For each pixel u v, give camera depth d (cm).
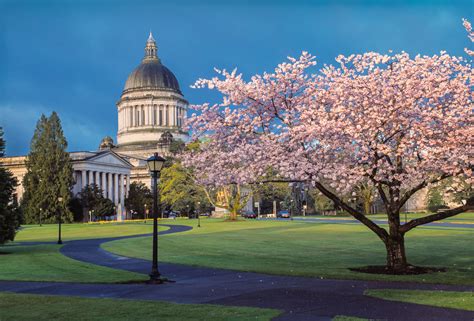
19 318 1284
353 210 2192
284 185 7206
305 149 2014
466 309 1317
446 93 2011
